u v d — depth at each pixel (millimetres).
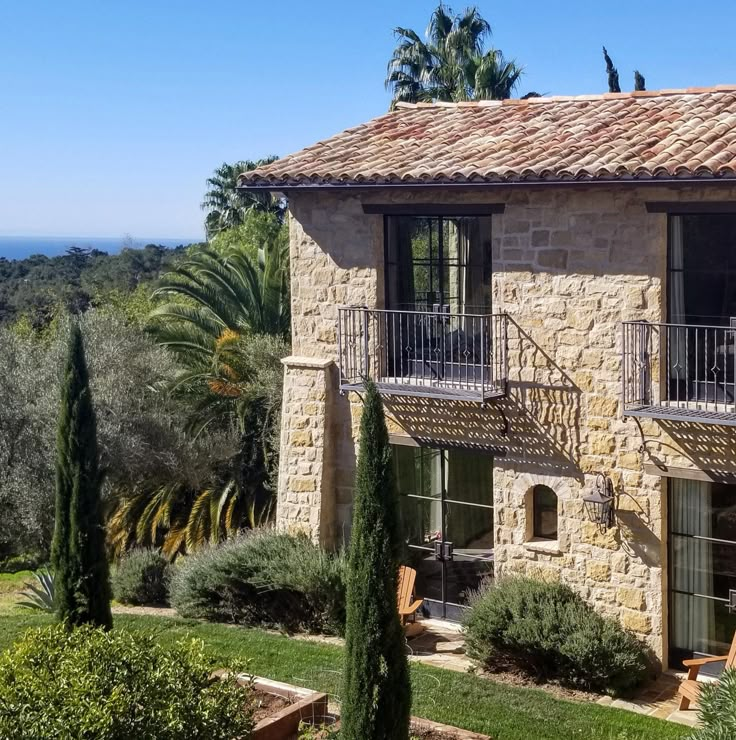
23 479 20781
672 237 13336
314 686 13016
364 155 15781
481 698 12695
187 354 24734
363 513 9484
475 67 33562
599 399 13820
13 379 21656
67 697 9047
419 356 15758
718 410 12805
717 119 14320
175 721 9297
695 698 11680
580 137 14641
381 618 9445
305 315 16375
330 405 16219
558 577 14391
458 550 15633
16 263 68938
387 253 15797
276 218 42719
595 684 13047
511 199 14258
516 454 14609
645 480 13555
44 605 18094
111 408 21781
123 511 22594
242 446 23469
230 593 15812
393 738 9555
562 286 13969
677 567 13719
